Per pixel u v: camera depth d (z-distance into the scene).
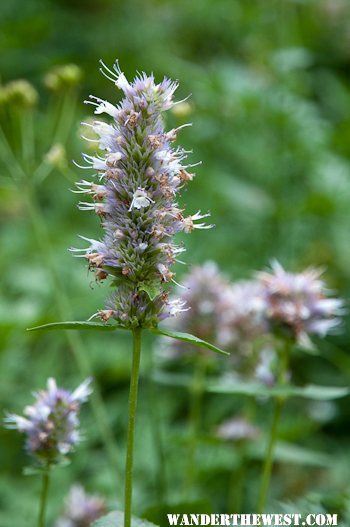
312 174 1.00
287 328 0.62
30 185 0.74
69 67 0.78
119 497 0.70
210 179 0.98
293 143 1.01
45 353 0.94
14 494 0.75
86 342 0.93
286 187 1.01
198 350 0.70
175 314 0.51
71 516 0.66
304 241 1.03
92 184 0.51
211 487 0.75
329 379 0.91
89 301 0.95
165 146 0.51
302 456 0.70
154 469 0.75
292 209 0.96
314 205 0.94
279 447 0.70
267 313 0.62
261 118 1.03
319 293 0.63
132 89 0.51
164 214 0.51
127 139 0.51
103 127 0.51
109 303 0.52
